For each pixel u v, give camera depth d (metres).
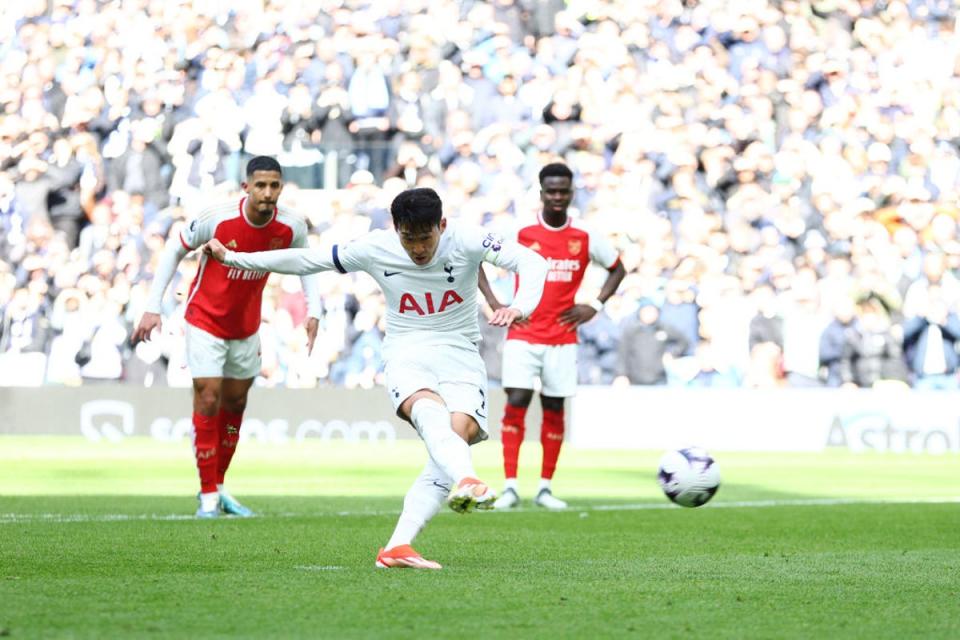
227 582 16.81
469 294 18.91
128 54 68.81
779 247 63.78
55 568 18.66
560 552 21.86
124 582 16.75
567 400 60.28
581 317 33.84
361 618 13.84
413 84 67.12
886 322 62.38
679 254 63.69
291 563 19.52
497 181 65.88
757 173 65.31
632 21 67.69
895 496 36.59
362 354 63.19
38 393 61.62
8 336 65.12
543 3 67.94
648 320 62.56
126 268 65.25
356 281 63.19
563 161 66.38
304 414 60.50
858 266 63.28
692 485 26.45
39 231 66.31
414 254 17.92
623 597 15.88
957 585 17.53
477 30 67.81
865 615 14.69
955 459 54.34
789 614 14.67
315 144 67.50
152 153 67.38
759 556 21.34
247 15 68.81
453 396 18.69
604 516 29.77
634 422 59.44
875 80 67.00
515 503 33.16
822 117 66.31
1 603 14.76
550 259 34.16
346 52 67.75
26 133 68.56
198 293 28.66
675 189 65.06
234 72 68.06
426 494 18.70
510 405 33.47
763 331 62.47
